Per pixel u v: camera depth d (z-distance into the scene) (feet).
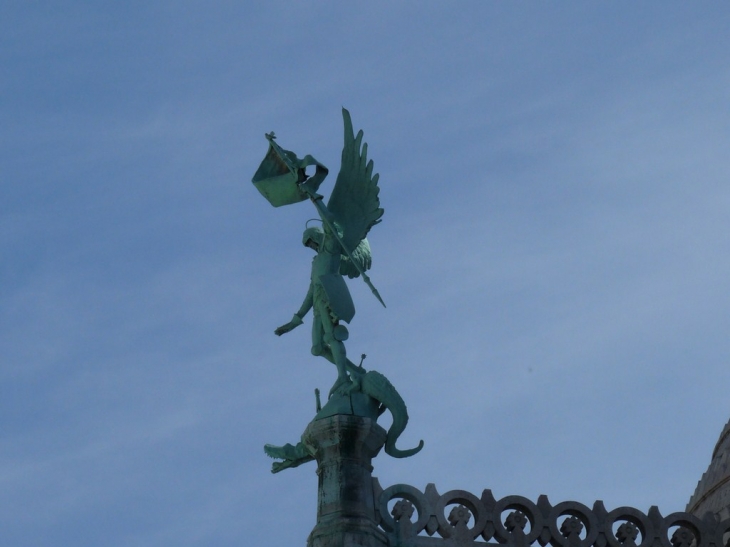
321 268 139.44
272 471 134.82
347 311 136.98
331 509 126.62
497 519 132.36
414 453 132.16
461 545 130.11
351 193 142.41
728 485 161.99
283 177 143.54
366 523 125.70
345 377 134.21
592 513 135.23
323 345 137.28
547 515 133.90
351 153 143.02
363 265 142.72
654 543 135.74
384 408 133.28
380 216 140.67
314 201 141.69
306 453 132.98
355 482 128.16
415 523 130.11
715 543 136.98
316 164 142.10
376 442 131.03
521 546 131.64
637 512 136.46
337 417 129.80
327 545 124.26
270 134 146.10
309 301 140.67
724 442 169.37
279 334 140.67
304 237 142.00
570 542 133.49
